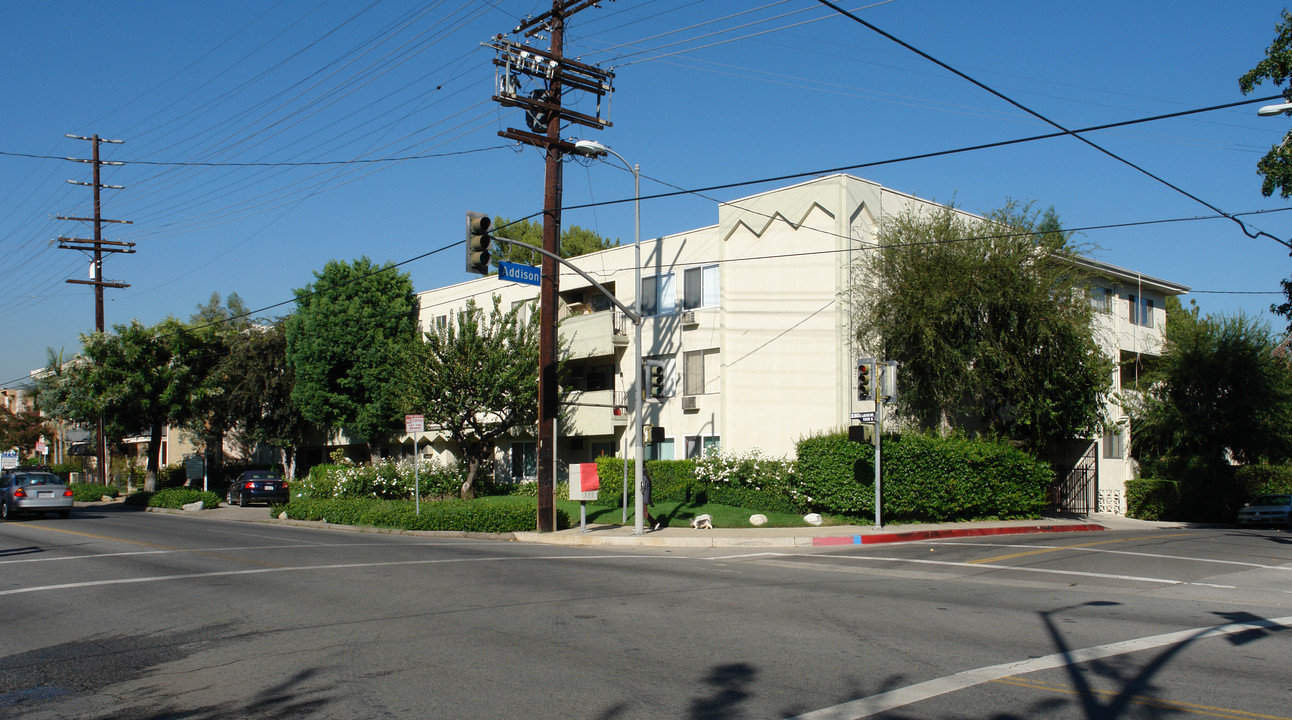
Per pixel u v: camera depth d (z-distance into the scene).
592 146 21.27
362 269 40.22
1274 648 8.51
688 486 26.94
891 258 25.72
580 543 20.62
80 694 7.05
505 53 21.66
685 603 11.02
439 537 22.33
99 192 40.69
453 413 30.95
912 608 10.77
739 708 6.39
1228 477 35.00
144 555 16.62
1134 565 15.93
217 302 67.00
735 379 28.50
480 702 6.57
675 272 31.31
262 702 6.69
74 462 60.31
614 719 6.14
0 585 12.84
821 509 24.50
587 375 35.16
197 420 43.19
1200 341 35.41
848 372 26.64
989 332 25.16
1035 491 27.47
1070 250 25.80
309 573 13.92
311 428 45.50
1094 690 6.88
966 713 6.25
